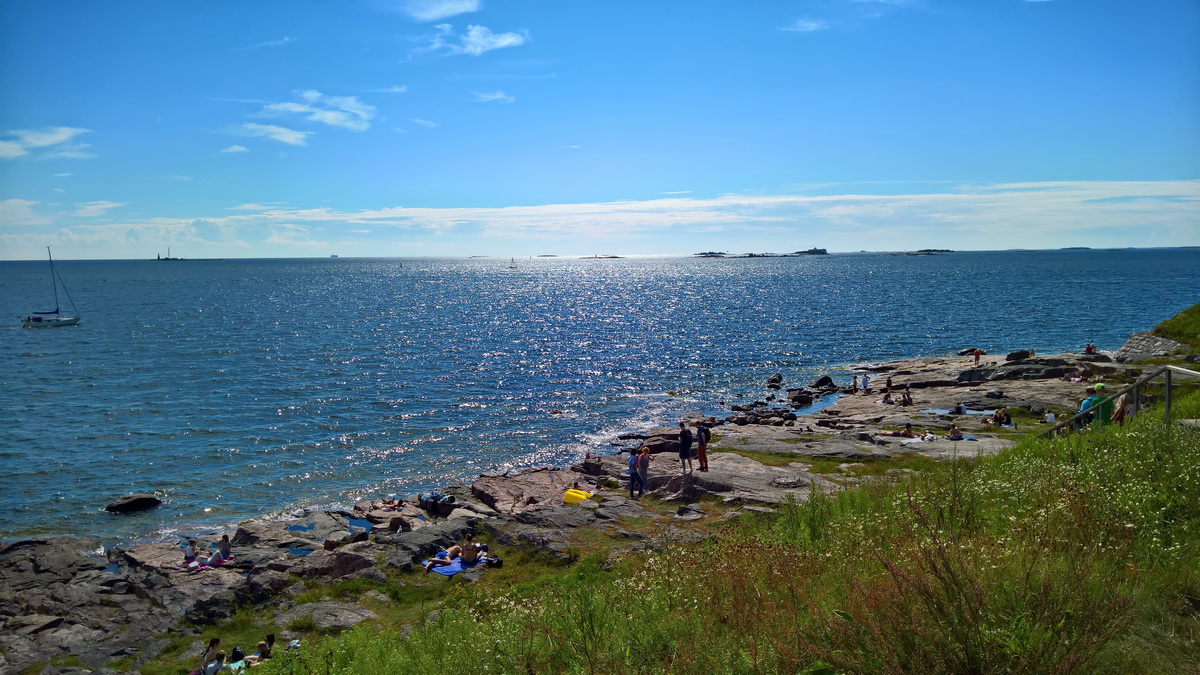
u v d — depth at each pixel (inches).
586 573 642.8
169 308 5002.5
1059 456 490.0
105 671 644.1
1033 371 1782.7
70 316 4256.9
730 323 3917.3
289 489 1293.1
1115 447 481.1
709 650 275.9
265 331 3612.2
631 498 989.2
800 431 1429.6
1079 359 1828.2
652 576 407.8
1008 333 3218.5
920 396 1686.8
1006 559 277.9
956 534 319.9
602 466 1203.2
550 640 331.9
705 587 363.3
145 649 684.1
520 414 1861.5
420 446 1567.4
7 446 1541.6
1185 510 350.9
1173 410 639.1
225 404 1945.1
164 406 1919.3
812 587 316.5
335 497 1251.8
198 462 1444.4
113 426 1711.4
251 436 1632.6
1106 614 229.0
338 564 820.6
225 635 697.0
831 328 3570.4
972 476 490.9
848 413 1601.9
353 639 452.4
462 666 356.5
